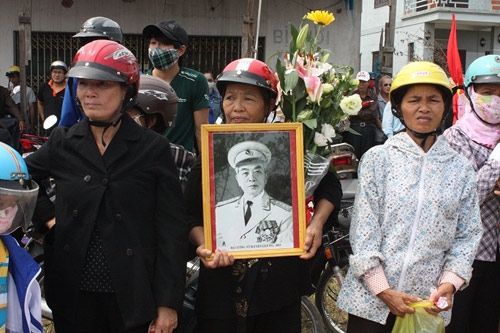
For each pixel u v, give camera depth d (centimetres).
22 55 848
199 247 247
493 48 2025
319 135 270
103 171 230
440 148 261
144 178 234
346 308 261
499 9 1889
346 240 413
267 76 262
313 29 1054
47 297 242
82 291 235
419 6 1922
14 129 643
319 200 272
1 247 220
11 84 1015
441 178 254
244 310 253
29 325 219
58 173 237
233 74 258
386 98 884
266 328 266
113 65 228
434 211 250
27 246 372
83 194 229
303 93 269
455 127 326
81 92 232
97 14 1021
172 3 1039
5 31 1010
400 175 255
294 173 252
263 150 251
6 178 215
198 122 448
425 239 250
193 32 1053
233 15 1059
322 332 378
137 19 1034
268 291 254
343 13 1057
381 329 263
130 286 229
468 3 1873
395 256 251
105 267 231
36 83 1030
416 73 253
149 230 238
